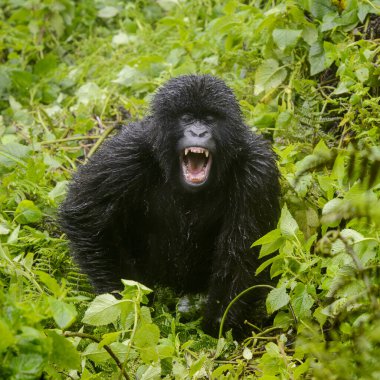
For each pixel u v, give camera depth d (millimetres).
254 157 11094
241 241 11000
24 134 15156
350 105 12891
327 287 9930
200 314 11969
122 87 16297
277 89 14336
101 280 11281
